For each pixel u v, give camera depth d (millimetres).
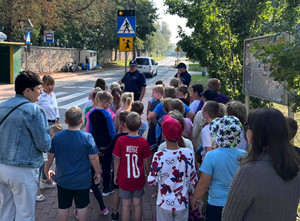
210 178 2740
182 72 8523
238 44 7176
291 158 1728
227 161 2691
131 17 9898
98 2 36031
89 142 3592
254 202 1698
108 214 4559
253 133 1816
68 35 41812
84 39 43562
